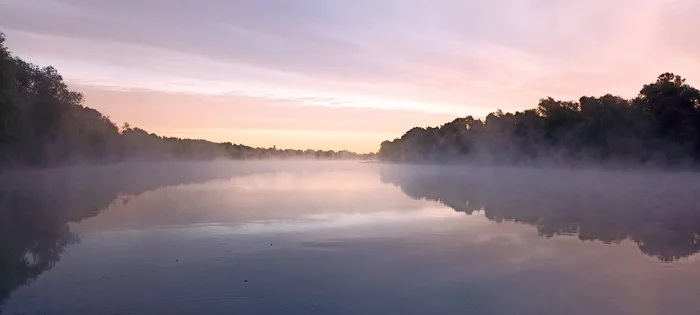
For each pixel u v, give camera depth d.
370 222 21.89
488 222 22.23
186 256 15.17
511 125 86.69
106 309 10.69
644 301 11.55
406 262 14.69
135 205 27.81
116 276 13.04
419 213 25.14
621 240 18.45
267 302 11.19
